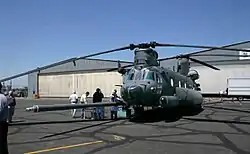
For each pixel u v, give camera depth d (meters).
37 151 7.87
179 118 15.71
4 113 5.85
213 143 8.95
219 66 36.31
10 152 7.73
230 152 7.70
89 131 11.46
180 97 15.81
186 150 7.96
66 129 12.05
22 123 14.20
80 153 7.62
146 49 14.84
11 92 14.22
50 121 15.06
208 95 36.00
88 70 46.75
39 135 10.55
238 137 9.98
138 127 12.50
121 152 7.74
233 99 35.53
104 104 14.19
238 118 15.77
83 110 16.66
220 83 36.22
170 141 9.30
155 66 15.08
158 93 14.07
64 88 49.84
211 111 19.95
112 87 43.69
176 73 17.17
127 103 14.31
